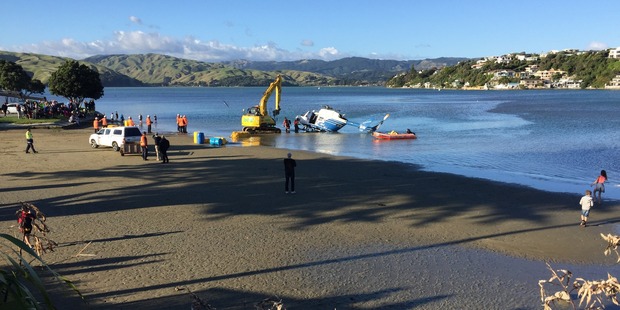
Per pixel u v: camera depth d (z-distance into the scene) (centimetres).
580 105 9556
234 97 18162
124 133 3167
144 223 1440
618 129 4734
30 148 3253
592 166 2598
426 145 3616
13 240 378
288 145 3697
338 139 4156
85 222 1448
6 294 374
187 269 1067
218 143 3566
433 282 1012
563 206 1689
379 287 984
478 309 886
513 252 1209
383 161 2742
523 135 4253
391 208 1648
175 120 6819
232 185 2034
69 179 2162
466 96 16938
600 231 1394
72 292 938
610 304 900
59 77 6712
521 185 2066
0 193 1862
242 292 951
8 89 9981
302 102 12912
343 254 1182
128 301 901
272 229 1391
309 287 980
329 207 1656
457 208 1652
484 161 2784
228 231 1364
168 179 2169
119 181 2119
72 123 5084
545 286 989
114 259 1126
